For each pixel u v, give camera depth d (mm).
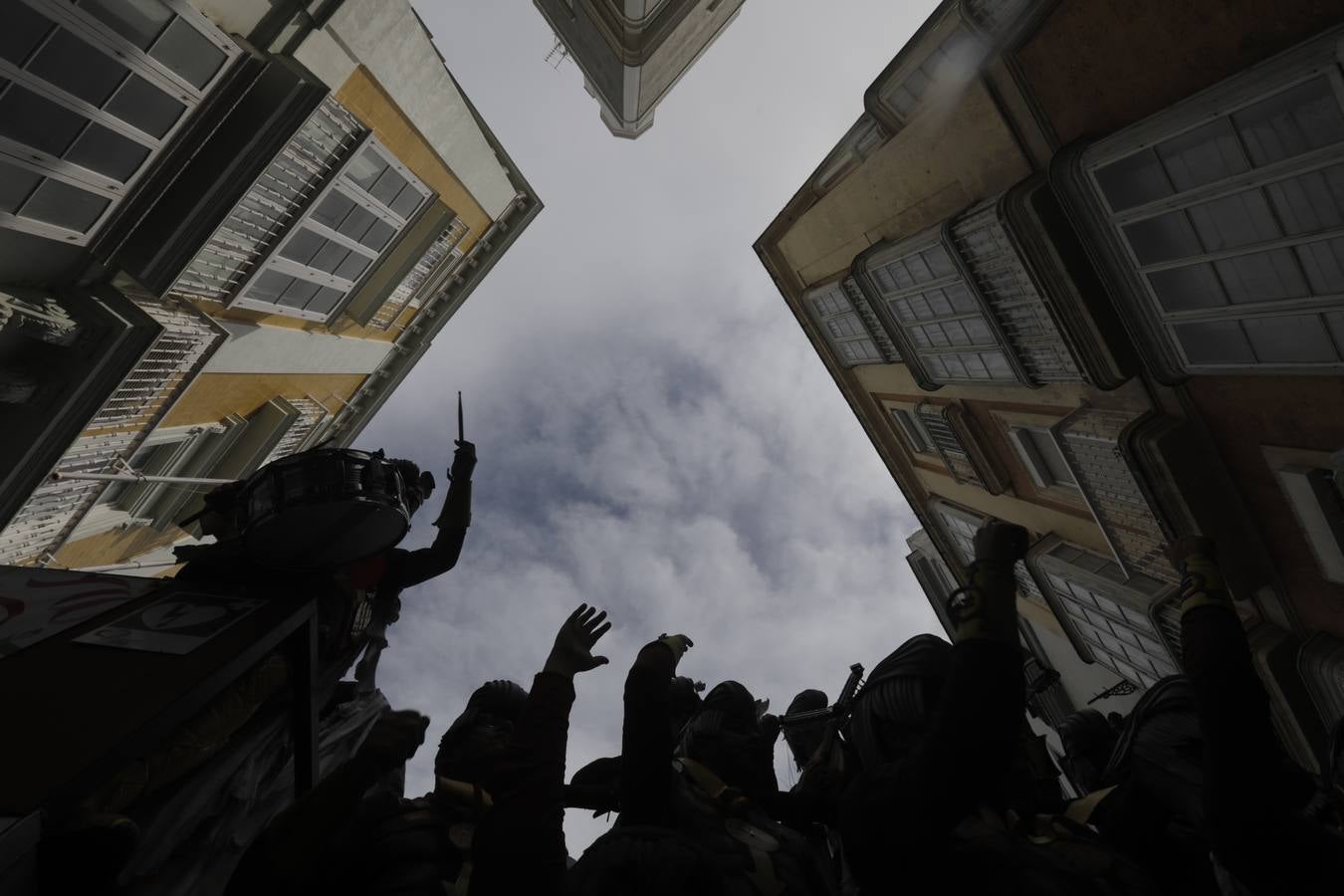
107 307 10945
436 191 18141
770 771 2631
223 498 3129
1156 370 8594
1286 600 8758
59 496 12281
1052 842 1921
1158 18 6902
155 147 10773
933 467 18516
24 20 8312
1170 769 2109
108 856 1590
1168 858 2236
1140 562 10602
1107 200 7957
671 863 1761
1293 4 5742
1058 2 7777
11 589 2338
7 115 8805
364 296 18906
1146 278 8047
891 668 2182
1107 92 7762
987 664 1586
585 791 2926
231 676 2162
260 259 13914
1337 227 5902
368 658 3609
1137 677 12859
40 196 9781
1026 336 10297
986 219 9477
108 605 2393
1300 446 7469
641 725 2115
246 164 11844
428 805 2289
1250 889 1623
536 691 2010
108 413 11742
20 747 1692
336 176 14125
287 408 18016
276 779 2717
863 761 2100
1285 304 6652
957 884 1700
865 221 13750
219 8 10547
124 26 9305
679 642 2416
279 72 11664
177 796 2154
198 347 12570
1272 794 1493
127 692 1949
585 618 2232
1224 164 6613
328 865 1913
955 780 1471
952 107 9914
